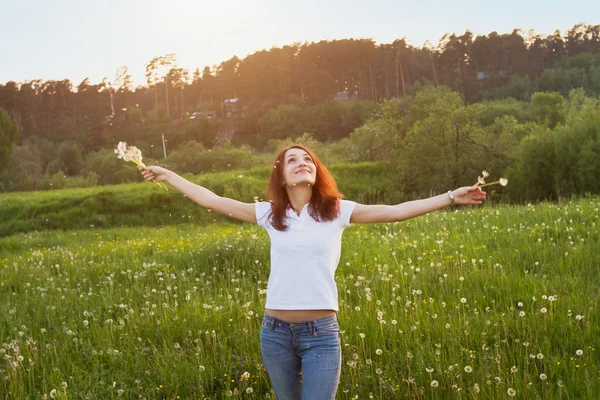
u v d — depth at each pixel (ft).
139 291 24.75
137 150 12.55
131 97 465.47
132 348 17.98
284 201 11.46
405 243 30.01
